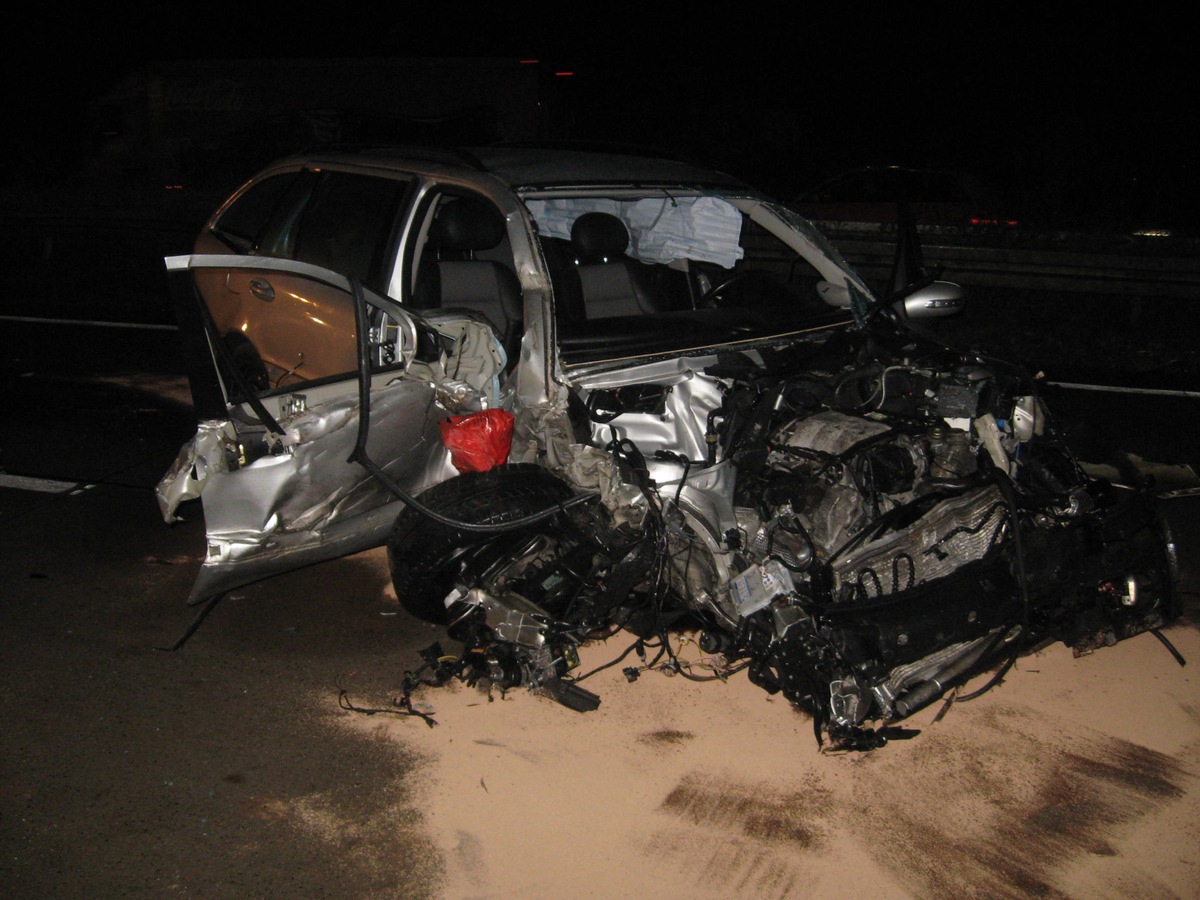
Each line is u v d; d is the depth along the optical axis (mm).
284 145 17531
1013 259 9867
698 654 4312
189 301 4637
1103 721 3879
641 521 3830
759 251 7844
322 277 3998
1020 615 3746
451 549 3932
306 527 4203
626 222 5773
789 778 3582
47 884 3131
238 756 3734
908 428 3943
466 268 5004
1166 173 14336
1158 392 8070
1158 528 4090
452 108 18328
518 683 4035
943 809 3430
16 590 4949
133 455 6820
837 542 3826
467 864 3215
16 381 8516
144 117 18781
